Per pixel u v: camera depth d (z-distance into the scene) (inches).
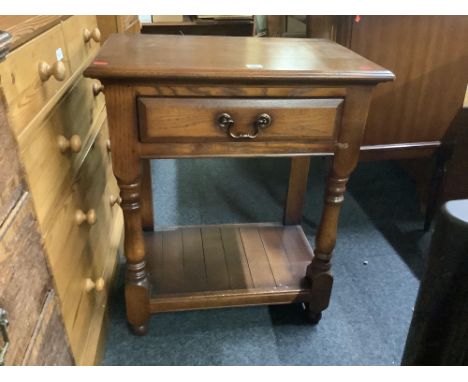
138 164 31.0
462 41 46.9
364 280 49.1
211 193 68.7
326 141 31.9
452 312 22.1
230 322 42.9
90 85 39.9
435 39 46.5
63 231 30.7
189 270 43.2
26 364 19.7
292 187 49.7
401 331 42.4
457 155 55.7
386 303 45.8
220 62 30.0
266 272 43.0
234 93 29.0
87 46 39.0
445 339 23.0
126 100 28.4
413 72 47.9
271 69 28.7
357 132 31.8
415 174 63.9
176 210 63.4
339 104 30.5
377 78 29.3
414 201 66.3
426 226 58.1
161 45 35.4
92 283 35.8
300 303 45.5
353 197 67.2
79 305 33.9
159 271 42.9
